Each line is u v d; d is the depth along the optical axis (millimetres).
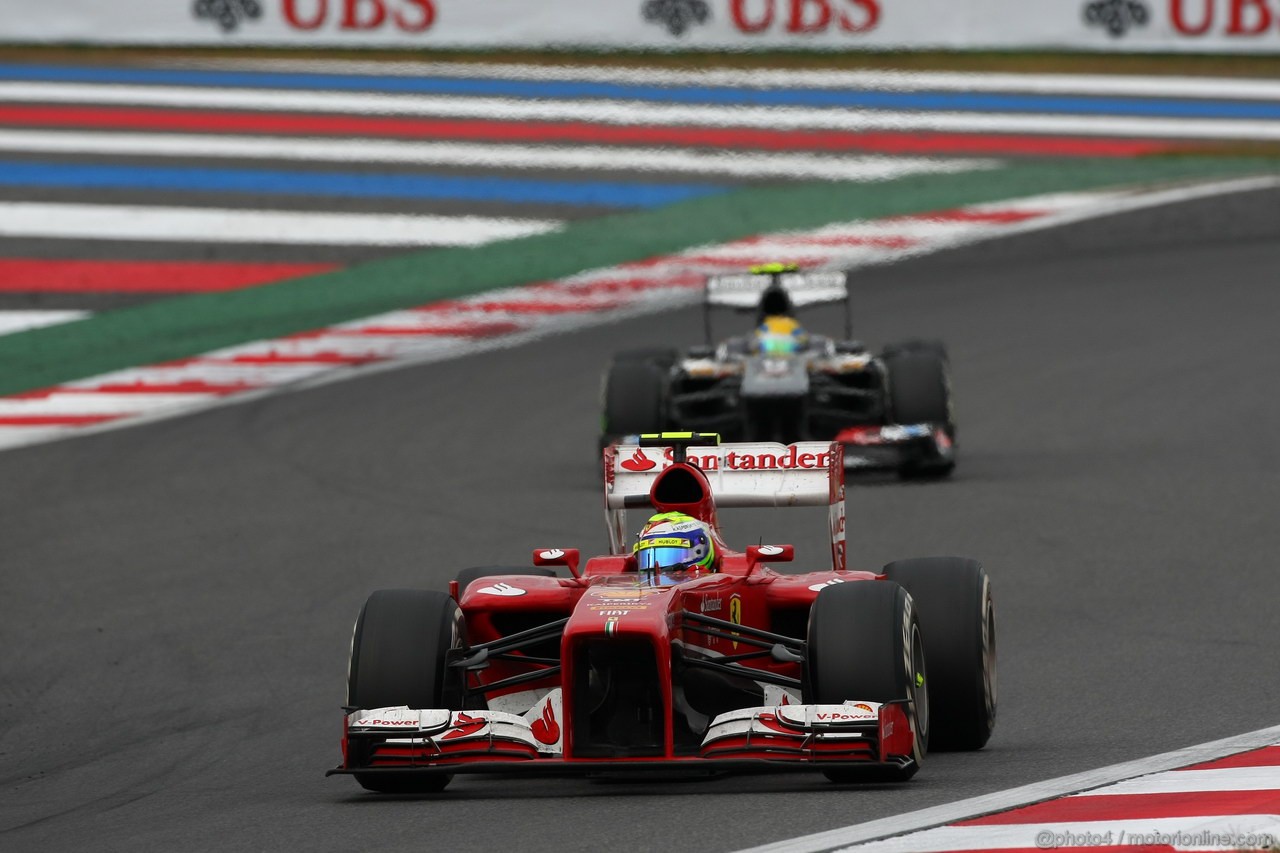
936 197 103562
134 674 37500
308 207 101500
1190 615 38281
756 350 57875
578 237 97812
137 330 83438
